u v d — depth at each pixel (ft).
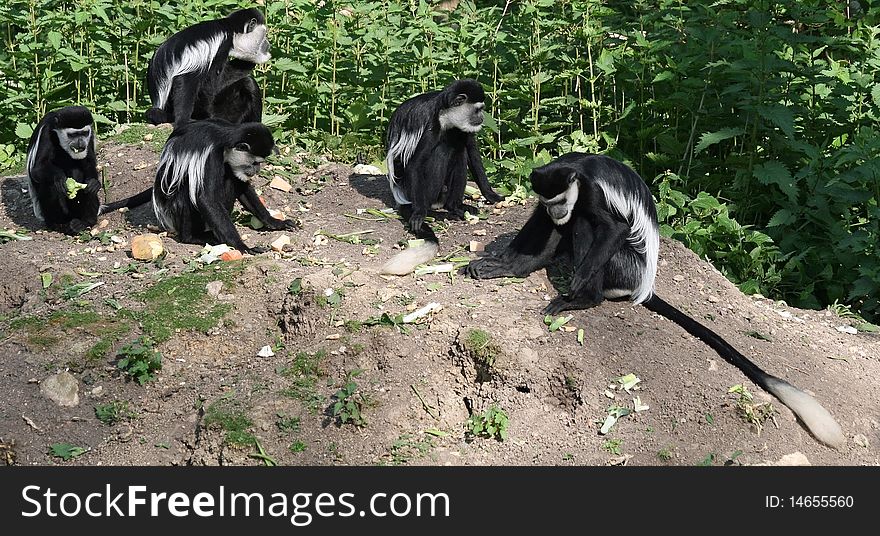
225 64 27.89
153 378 17.65
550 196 18.39
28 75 29.43
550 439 16.63
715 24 27.53
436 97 22.84
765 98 25.31
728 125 26.96
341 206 24.13
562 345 17.56
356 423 16.39
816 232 25.55
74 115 21.74
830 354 19.27
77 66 27.94
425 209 22.65
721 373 17.40
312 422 16.56
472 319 17.88
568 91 30.55
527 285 19.39
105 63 29.48
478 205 24.30
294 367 17.33
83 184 22.11
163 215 21.84
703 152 28.09
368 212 23.58
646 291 18.81
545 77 28.37
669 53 28.53
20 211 23.75
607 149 27.91
